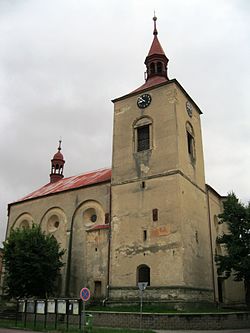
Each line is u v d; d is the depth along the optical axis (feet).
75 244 124.06
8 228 152.87
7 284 104.53
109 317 81.00
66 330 67.92
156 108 114.32
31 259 103.50
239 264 96.22
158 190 103.35
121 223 107.24
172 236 95.45
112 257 104.88
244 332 71.10
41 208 142.51
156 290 92.43
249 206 103.71
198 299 96.07
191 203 106.52
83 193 128.57
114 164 116.88
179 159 104.06
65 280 120.37
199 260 103.09
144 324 76.13
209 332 70.90
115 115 124.16
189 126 120.16
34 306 78.07
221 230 130.72
